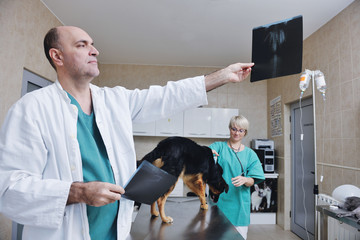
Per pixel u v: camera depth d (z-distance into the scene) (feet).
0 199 2.12
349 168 8.00
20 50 7.38
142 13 9.36
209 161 5.20
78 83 2.68
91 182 2.12
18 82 7.30
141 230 3.99
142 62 14.78
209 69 15.33
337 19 8.86
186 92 3.05
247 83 15.42
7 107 6.79
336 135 8.77
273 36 2.97
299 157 11.85
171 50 12.94
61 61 2.60
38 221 2.09
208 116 14.11
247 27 10.32
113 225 2.77
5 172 2.12
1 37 6.53
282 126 13.17
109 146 2.71
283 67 2.87
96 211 2.56
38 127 2.31
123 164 2.81
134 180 2.56
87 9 9.12
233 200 6.36
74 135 2.46
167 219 4.36
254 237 11.53
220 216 4.71
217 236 3.74
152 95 3.12
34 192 2.07
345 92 8.32
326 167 9.34
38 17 8.37
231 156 6.73
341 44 8.59
